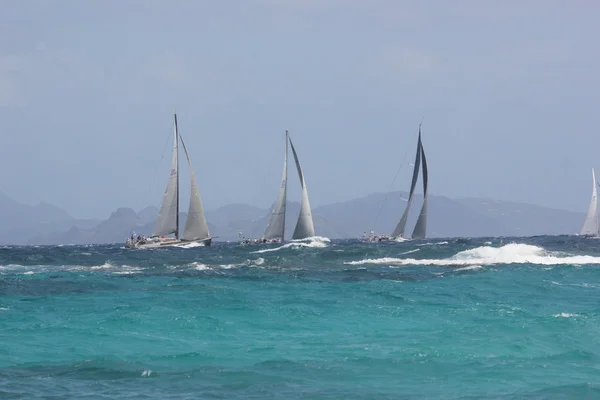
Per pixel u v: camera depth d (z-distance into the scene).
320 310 84.50
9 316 80.12
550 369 53.19
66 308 86.50
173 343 64.19
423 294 100.88
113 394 46.84
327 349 60.94
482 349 59.84
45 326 73.06
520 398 45.56
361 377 51.22
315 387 48.59
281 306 87.94
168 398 45.94
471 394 46.69
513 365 54.34
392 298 96.31
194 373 52.41
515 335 65.50
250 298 96.44
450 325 72.62
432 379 50.66
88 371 53.19
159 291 104.81
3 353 59.62
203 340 65.62
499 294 101.00
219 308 85.88
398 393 47.12
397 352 59.22
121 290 106.25
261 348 61.59
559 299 95.31
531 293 102.19
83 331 70.06
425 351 59.38
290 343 63.97
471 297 97.50
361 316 79.81
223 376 51.59
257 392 47.41
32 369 53.88
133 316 78.69
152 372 52.75
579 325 69.94
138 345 63.22
